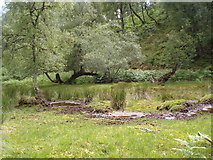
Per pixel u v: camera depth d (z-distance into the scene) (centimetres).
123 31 3033
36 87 1323
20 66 1420
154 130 646
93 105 1132
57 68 1686
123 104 1112
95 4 2745
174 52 2073
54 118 859
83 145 511
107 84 1858
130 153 466
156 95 1320
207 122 717
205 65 2138
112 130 641
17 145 510
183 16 2361
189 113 916
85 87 1630
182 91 1398
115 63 2019
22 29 1338
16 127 688
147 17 3641
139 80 2036
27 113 963
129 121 802
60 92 1434
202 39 2197
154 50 2703
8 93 1258
